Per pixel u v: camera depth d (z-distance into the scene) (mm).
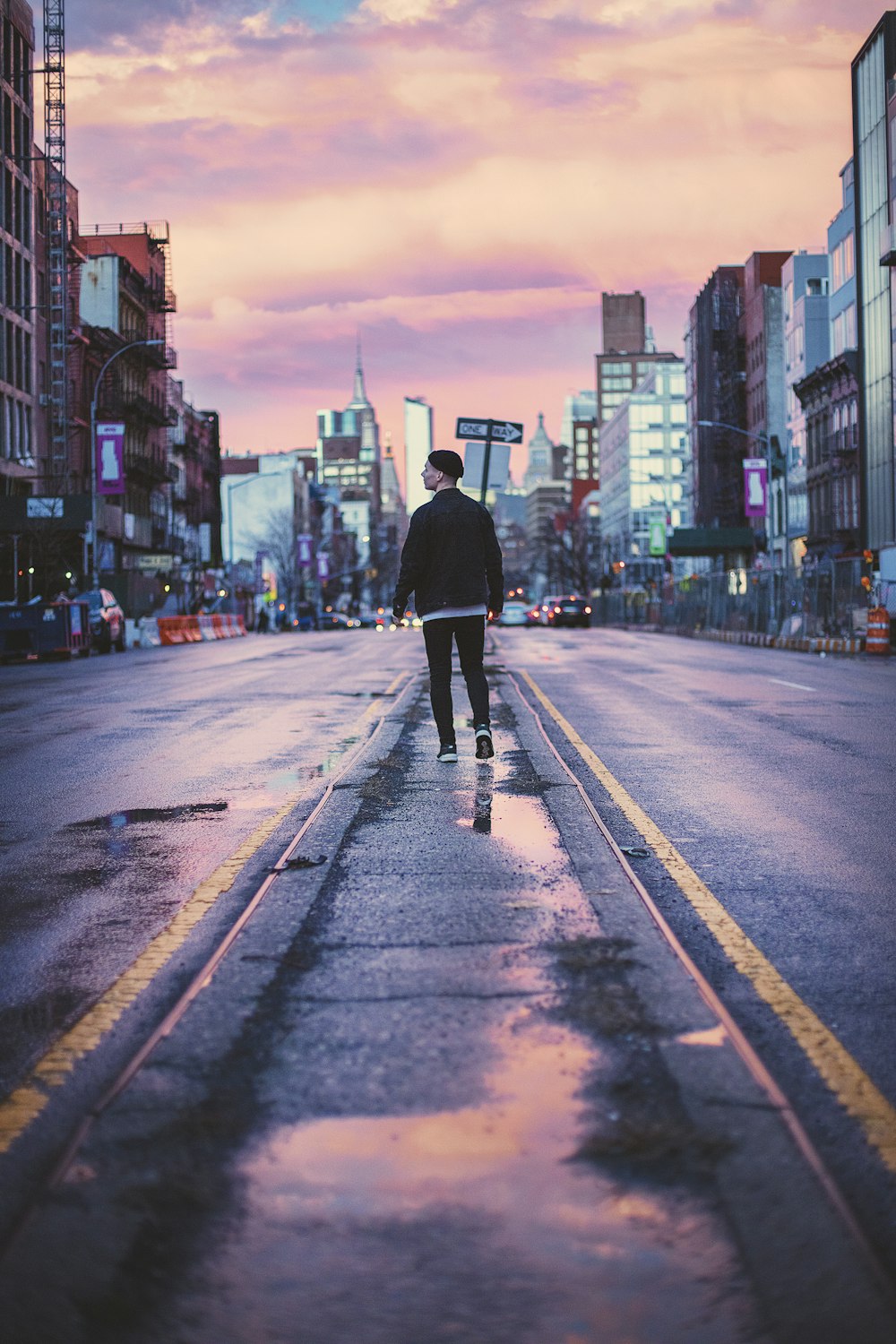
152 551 77625
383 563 177250
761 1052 3883
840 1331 2309
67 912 5816
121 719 15219
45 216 62719
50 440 61500
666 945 4781
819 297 71188
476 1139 3066
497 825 7219
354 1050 3691
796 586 43031
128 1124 3195
